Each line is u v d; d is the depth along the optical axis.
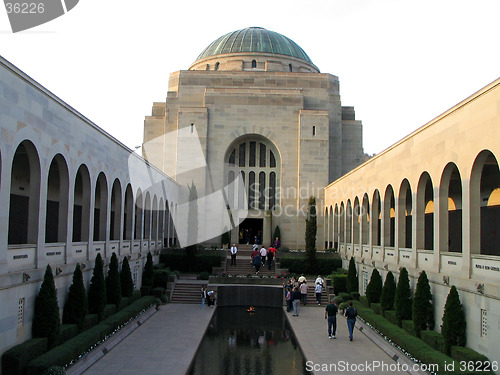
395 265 27.91
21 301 17.52
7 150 16.11
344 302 34.12
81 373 18.34
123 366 19.47
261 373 19.48
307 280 42.44
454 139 20.33
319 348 23.27
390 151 29.48
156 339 24.59
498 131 16.66
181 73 62.25
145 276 36.91
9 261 16.88
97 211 35.66
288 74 62.47
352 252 40.16
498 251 25.84
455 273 20.19
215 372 19.55
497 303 16.28
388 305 27.09
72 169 22.38
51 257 20.52
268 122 59.06
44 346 17.88
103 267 26.23
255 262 43.12
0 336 15.84
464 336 18.50
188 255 44.50
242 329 28.64
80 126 23.42
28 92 17.67
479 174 18.80
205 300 36.59
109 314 25.52
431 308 21.78
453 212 31.30
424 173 24.20
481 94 17.89
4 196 16.05
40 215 18.94
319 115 58.50
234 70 65.38
